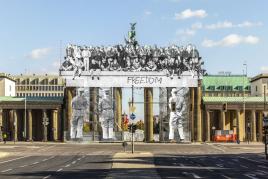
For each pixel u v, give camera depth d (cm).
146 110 14850
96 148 10738
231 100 16038
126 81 14800
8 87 18750
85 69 14788
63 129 15088
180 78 14725
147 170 4547
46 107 16050
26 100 16000
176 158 6975
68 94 14888
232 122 17362
